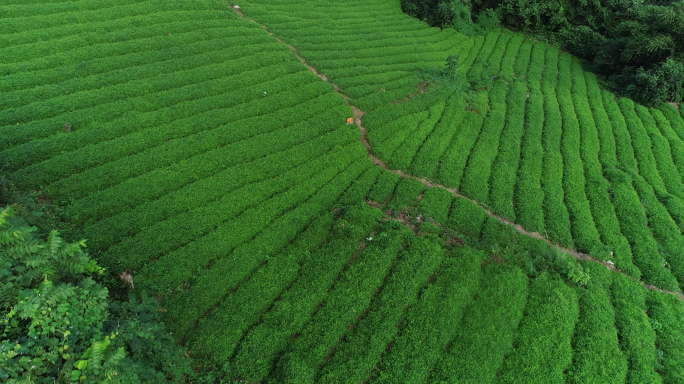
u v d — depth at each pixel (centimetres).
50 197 2034
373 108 3328
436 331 1820
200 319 1734
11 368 924
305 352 1664
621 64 4691
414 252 2162
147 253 1916
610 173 3256
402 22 4906
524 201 2786
